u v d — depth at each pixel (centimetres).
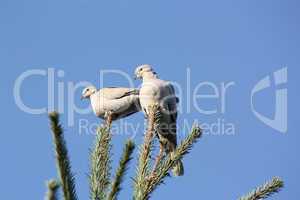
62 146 816
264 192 888
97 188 908
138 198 894
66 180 806
